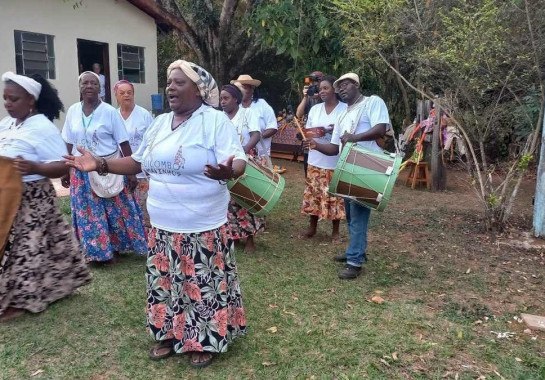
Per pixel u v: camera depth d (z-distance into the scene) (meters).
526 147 6.11
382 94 11.72
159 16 11.92
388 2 6.39
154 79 12.48
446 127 8.58
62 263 3.95
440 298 4.28
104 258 4.76
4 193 3.52
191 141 2.88
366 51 7.01
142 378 3.09
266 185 4.72
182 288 3.11
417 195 8.44
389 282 4.60
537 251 5.51
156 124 3.09
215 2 13.52
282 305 4.07
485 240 5.85
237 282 3.30
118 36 11.44
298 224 6.48
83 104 4.68
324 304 4.11
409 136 9.49
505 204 6.11
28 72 9.84
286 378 3.09
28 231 3.73
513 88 6.02
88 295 4.20
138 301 4.11
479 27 5.56
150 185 3.08
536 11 5.50
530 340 3.60
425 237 5.96
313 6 9.69
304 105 8.33
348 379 3.07
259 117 5.65
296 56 9.88
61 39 10.28
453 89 6.27
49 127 3.60
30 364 3.21
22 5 9.54
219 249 3.07
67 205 6.73
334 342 3.50
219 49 12.41
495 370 3.20
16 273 3.73
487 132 6.21
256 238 5.88
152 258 3.15
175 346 3.20
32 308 3.81
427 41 6.37
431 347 3.45
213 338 3.12
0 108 9.41
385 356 3.33
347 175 4.38
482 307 4.11
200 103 2.97
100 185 4.61
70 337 3.54
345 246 5.61
